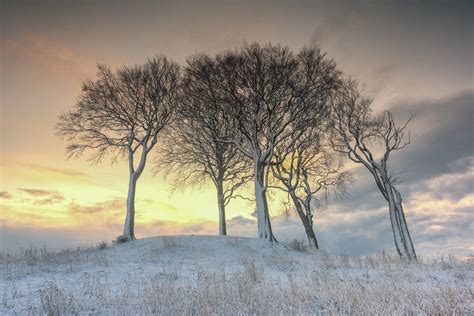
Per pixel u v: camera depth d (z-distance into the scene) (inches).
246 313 313.7
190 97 1118.4
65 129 1154.7
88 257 738.8
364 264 705.6
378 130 1040.8
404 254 938.1
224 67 1045.8
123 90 1181.7
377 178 1032.8
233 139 1186.6
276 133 1090.1
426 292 398.0
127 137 1187.9
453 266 637.9
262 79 1029.2
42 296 361.4
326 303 360.5
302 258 873.5
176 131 1269.7
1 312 333.7
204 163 1344.7
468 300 366.6
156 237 1051.3
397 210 983.6
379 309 315.3
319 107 1083.9
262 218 1051.9
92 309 342.6
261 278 516.1
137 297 390.6
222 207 1341.0
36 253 705.6
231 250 898.1
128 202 1102.4
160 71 1198.9
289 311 327.0
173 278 522.0
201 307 323.0
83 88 1167.6
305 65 1051.3
